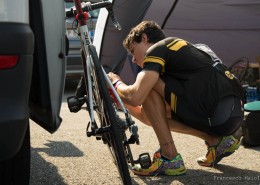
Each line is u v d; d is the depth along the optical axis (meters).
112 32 4.98
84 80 2.66
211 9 6.20
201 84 2.86
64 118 5.19
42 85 2.17
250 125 3.62
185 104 2.86
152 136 4.17
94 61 2.43
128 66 5.34
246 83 5.95
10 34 1.88
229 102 2.91
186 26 6.36
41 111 2.33
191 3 6.09
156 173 2.96
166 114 2.98
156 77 2.80
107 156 3.48
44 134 4.30
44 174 3.04
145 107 2.95
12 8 1.91
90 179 2.94
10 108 1.89
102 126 2.45
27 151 2.34
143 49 3.00
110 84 2.53
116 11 4.91
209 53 3.07
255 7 6.22
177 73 2.89
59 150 3.68
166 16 6.14
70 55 6.91
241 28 6.41
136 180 2.90
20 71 1.91
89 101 2.42
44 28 2.12
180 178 2.93
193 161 3.32
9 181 2.32
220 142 3.06
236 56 6.51
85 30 2.57
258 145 3.74
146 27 3.01
